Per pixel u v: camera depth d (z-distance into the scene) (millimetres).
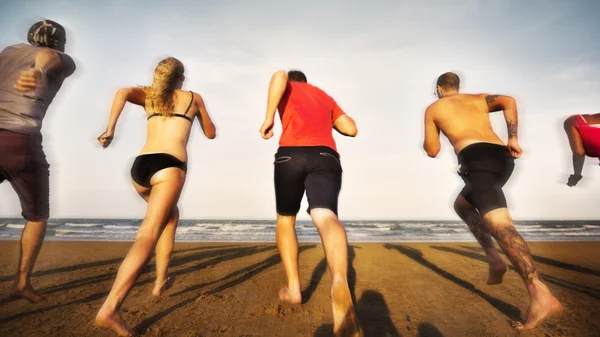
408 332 2443
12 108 2678
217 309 2988
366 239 13297
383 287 3812
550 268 5051
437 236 15359
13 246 7840
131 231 17203
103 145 2498
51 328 2500
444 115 3023
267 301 3244
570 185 2672
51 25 2924
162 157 2488
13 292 2994
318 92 2805
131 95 2615
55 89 2969
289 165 2529
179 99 2756
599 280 4195
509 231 2461
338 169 2488
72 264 5258
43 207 2965
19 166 2699
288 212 2980
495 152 2680
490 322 2646
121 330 2109
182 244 8914
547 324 2574
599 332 2416
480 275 4465
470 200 3252
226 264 5355
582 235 16578
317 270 4836
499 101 2889
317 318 2777
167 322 2639
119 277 2109
